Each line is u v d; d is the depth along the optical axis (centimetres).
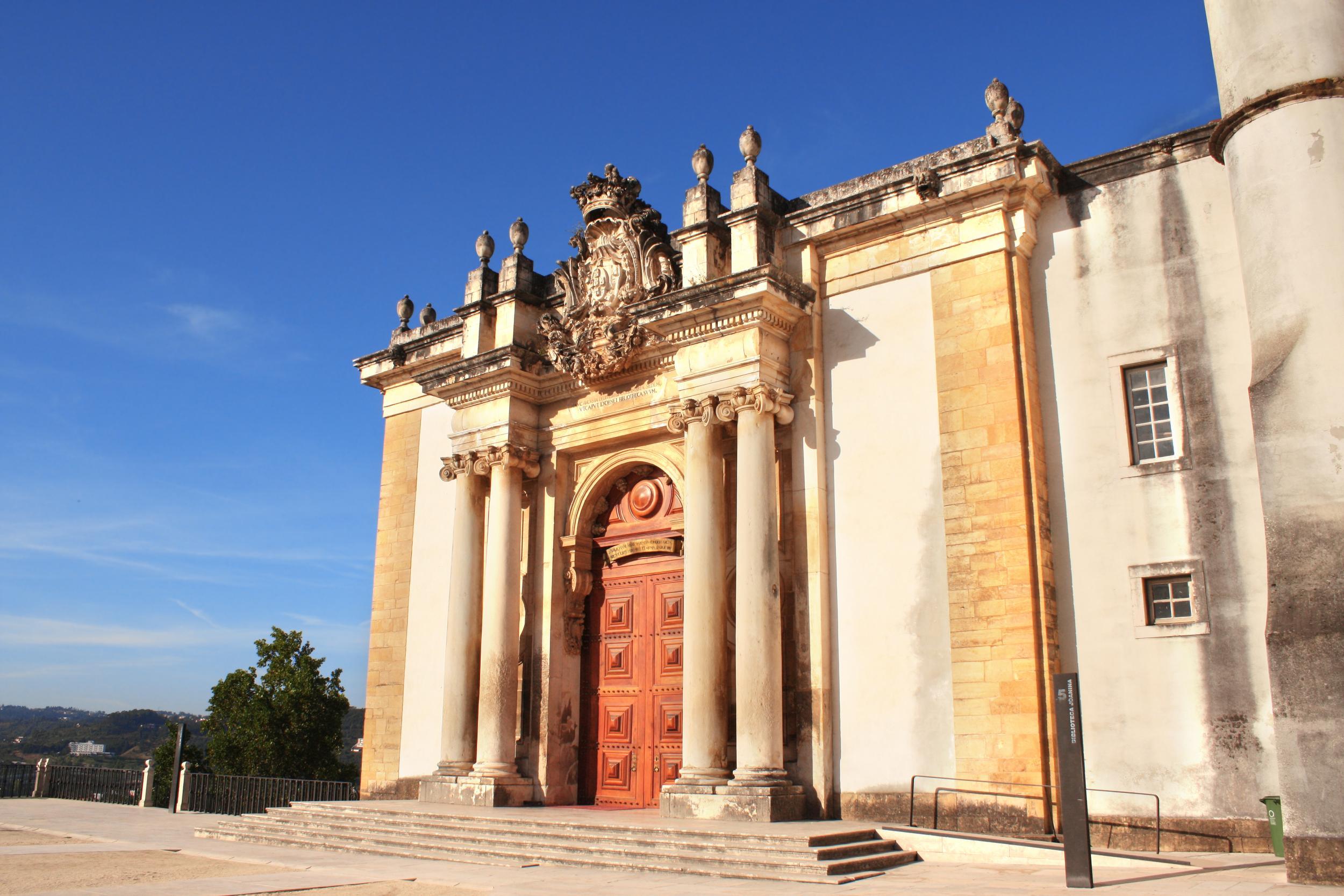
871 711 1780
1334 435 1245
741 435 1898
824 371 1966
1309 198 1308
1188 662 1564
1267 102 1355
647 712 2173
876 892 1209
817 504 1894
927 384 1833
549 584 2288
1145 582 1628
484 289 2495
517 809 2039
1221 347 1631
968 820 1633
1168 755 1552
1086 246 1781
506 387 2334
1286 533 1259
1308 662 1200
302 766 4100
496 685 2198
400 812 1945
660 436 2217
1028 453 1706
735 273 1981
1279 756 1217
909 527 1805
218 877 1453
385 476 2761
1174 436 1648
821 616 1845
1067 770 1244
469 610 2309
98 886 1363
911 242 1906
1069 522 1706
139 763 7144
